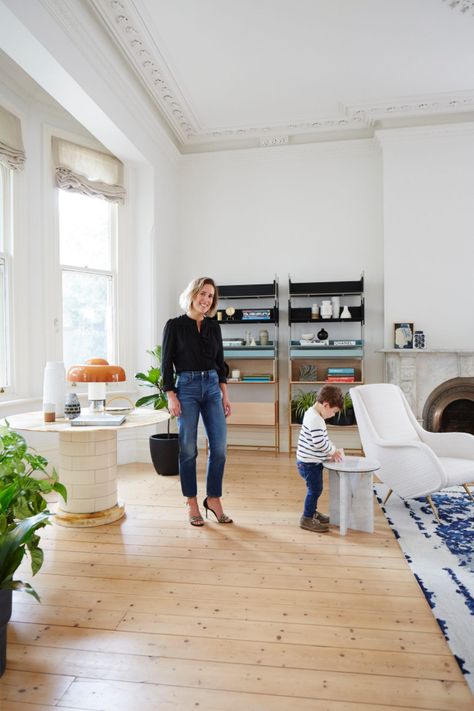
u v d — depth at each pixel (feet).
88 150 14.24
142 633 5.83
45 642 5.66
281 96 14.57
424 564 7.66
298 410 16.16
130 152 14.10
